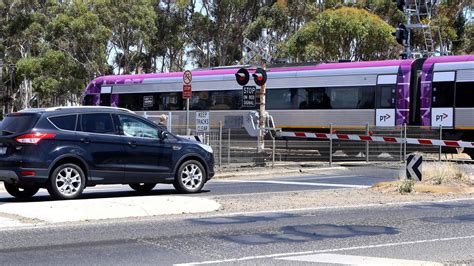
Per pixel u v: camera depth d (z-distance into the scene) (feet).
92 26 164.86
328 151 81.35
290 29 179.73
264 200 45.85
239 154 75.51
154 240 30.94
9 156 43.06
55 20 166.81
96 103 115.34
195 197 44.60
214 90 102.12
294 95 96.02
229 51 186.91
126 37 173.88
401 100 87.35
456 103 83.82
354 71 91.45
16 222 35.06
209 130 73.31
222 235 32.37
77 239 30.96
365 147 82.79
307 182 61.67
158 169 48.08
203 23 185.06
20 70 168.76
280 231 33.63
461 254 28.19
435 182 53.62
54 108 44.75
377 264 25.68
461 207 43.04
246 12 185.57
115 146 45.91
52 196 43.83
